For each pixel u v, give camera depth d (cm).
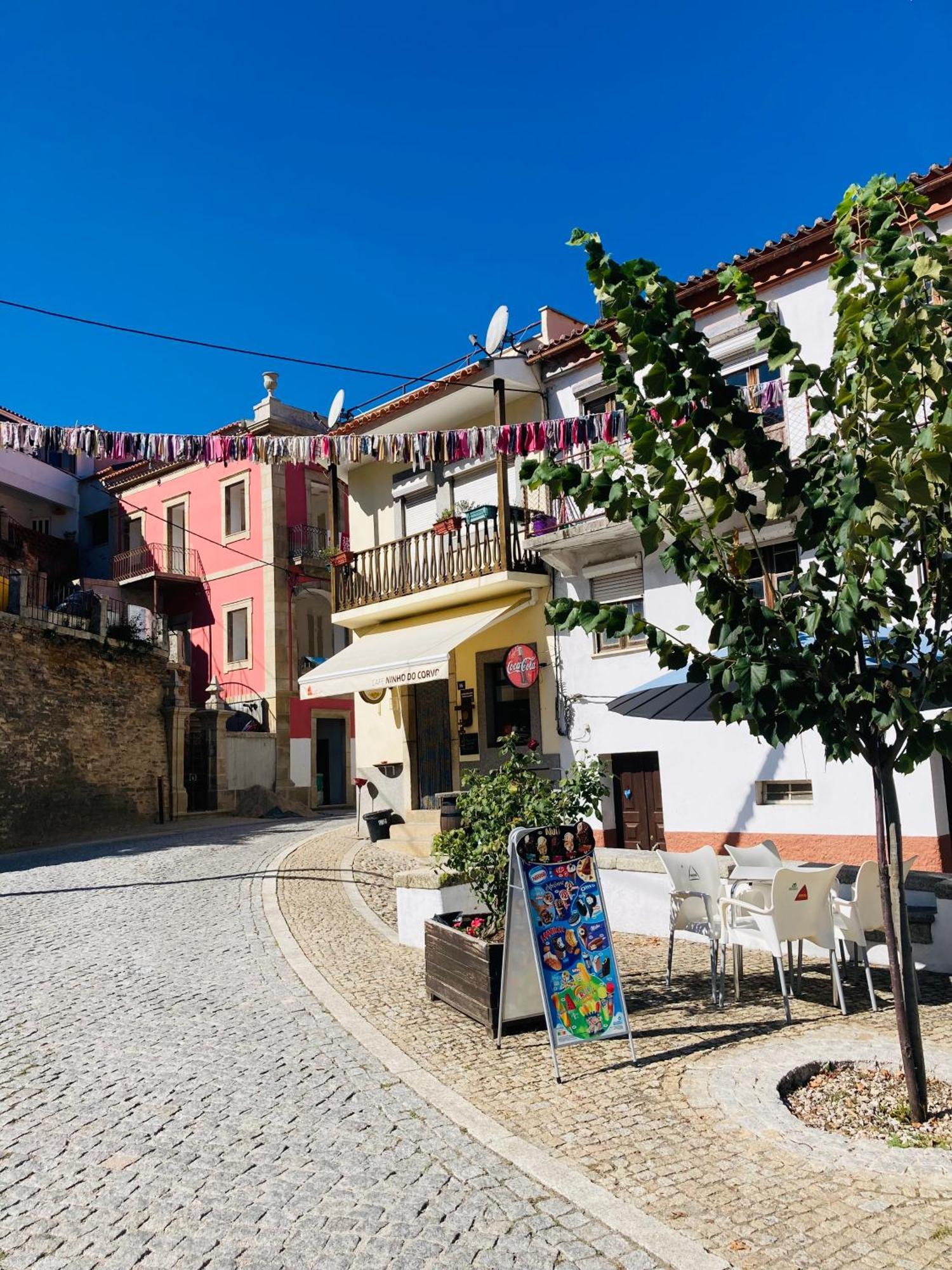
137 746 2516
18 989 802
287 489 3031
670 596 1411
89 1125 499
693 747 1349
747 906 677
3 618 2055
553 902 593
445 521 1662
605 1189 404
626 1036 611
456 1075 562
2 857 1850
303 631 3103
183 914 1138
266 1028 670
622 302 484
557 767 1555
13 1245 378
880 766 488
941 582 487
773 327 486
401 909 972
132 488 3462
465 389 1655
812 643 489
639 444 487
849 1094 512
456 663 1773
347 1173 430
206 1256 363
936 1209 377
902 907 480
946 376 464
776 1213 379
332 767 3162
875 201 478
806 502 483
